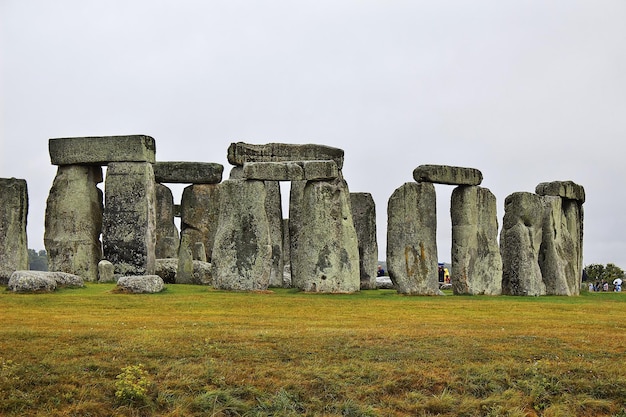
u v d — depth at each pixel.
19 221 32.47
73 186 33.94
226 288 29.52
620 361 18.22
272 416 15.57
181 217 40.72
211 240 39.59
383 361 17.75
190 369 16.75
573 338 20.20
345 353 18.17
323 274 29.69
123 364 16.83
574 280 34.38
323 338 19.36
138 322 21.28
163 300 25.67
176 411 15.34
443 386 16.80
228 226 29.86
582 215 36.50
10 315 22.02
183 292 28.16
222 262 29.70
